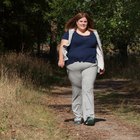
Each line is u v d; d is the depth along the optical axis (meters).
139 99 17.97
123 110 13.73
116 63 37.66
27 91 15.93
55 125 10.29
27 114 11.07
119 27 27.19
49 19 35.06
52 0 34.22
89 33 10.17
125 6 21.92
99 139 9.08
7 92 12.79
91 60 10.15
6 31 30.58
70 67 10.21
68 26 10.25
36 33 35.38
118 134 9.59
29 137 8.77
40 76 23.34
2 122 9.65
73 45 10.14
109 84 28.31
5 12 30.09
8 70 17.58
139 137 9.32
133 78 29.50
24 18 30.83
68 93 21.44
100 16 28.45
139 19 20.61
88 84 10.18
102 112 13.30
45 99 16.75
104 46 35.91
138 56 38.59
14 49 30.52
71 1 31.89
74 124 10.48
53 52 41.62
